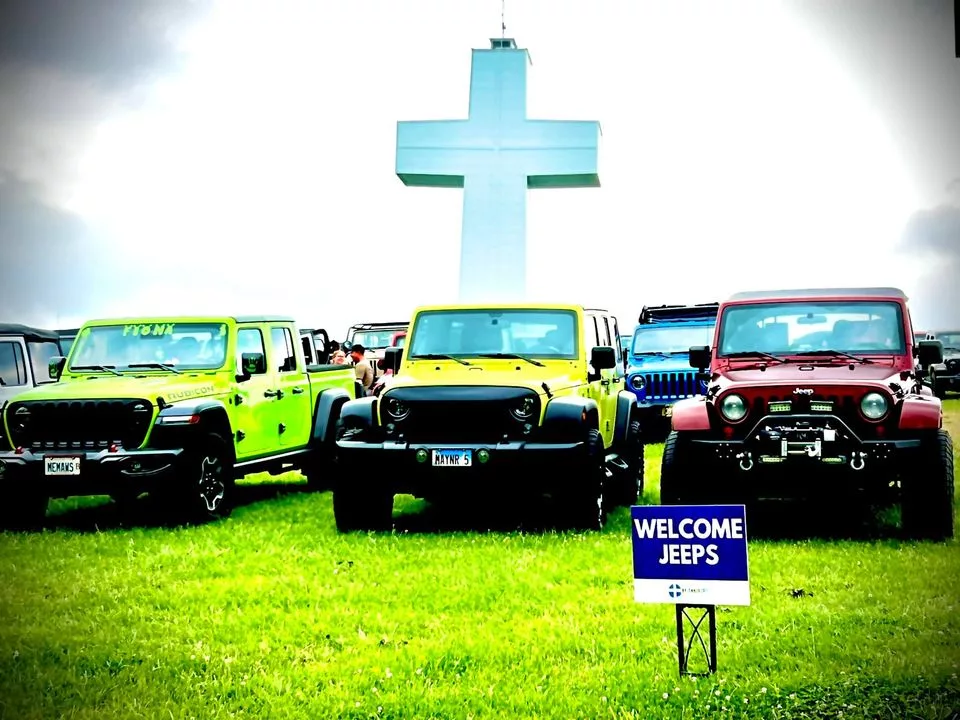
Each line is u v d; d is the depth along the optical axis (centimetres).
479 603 617
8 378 1146
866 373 820
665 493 819
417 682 475
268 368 1071
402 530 870
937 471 753
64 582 691
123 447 892
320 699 455
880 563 692
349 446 842
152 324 1037
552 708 438
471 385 847
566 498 832
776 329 909
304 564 738
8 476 880
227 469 967
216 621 588
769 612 577
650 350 1680
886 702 434
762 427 777
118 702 458
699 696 444
